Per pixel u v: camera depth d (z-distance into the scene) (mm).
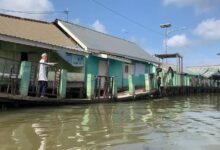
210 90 54062
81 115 14438
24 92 15602
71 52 22594
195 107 21484
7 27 20172
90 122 12594
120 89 29625
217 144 9320
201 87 49344
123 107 18984
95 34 30734
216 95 44031
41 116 13555
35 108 15836
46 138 9438
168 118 14742
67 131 10586
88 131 10703
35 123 11883
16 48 19531
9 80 15586
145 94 27188
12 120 12344
